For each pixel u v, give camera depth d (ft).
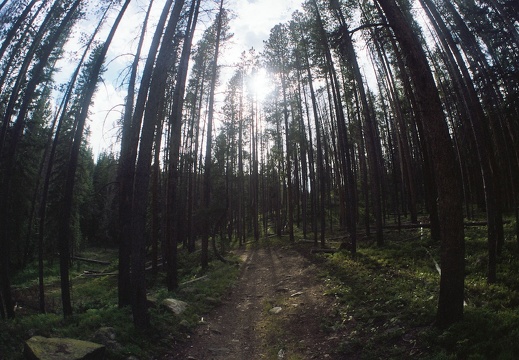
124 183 36.81
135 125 36.29
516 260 34.24
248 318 35.96
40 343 22.08
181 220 105.50
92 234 160.35
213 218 72.02
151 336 27.43
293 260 67.46
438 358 18.92
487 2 34.45
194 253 86.22
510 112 31.53
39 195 83.87
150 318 30.30
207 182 66.95
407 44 23.66
